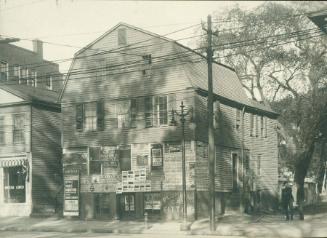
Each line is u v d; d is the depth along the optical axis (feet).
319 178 183.42
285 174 208.44
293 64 155.84
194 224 94.27
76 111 120.16
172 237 74.13
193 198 103.45
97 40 118.42
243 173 126.72
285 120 151.02
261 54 156.25
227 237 73.41
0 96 129.70
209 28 84.23
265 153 143.43
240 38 153.17
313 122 131.85
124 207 111.86
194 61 115.34
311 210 124.98
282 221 96.27
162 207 106.52
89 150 117.39
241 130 128.88
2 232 92.07
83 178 117.29
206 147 110.32
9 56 150.20
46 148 130.31
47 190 129.08
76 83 121.08
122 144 113.39
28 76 157.58
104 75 117.50
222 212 115.24
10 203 126.41
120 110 114.83
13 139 127.54
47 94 141.18
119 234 83.25
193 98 106.11
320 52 138.41
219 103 118.42
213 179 81.71
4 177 128.47
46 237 77.82
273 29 148.05
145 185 109.09
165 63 110.22
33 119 126.93
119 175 112.68
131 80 114.21
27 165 124.88
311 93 133.59
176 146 106.63
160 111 109.91
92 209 114.93
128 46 110.52
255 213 124.98
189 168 104.73
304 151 132.87
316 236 67.21
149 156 109.70
